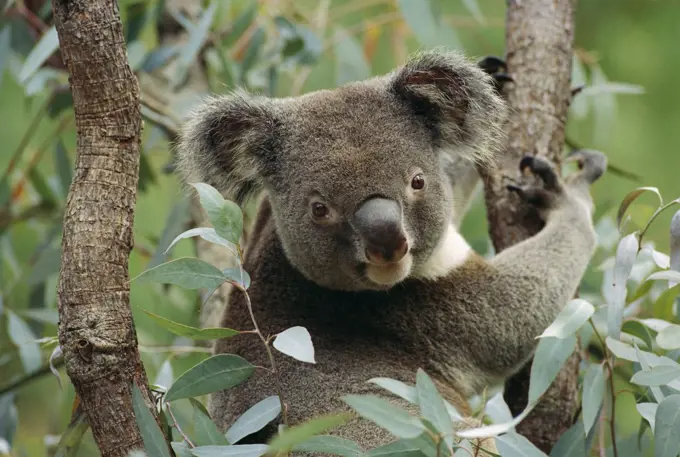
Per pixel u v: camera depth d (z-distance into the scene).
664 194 11.30
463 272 7.02
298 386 6.38
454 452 4.67
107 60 4.85
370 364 6.62
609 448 6.45
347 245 6.28
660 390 5.45
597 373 5.41
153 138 8.98
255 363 6.51
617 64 12.03
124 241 4.86
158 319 4.95
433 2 8.42
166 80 9.08
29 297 8.83
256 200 7.04
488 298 6.96
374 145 6.30
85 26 4.82
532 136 7.32
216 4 8.18
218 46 8.63
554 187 7.25
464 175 7.90
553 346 5.04
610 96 9.24
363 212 6.09
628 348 5.38
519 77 7.42
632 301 6.22
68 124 9.74
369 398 4.26
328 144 6.35
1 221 8.89
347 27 11.38
